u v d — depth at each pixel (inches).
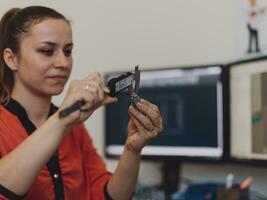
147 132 41.4
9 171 33.3
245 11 69.6
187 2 76.5
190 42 76.3
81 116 33.3
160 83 72.9
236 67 64.8
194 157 69.5
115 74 77.2
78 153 44.3
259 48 67.8
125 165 43.4
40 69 38.3
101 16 84.2
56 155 41.3
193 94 69.8
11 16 41.3
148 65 80.4
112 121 76.8
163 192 75.2
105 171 47.3
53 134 33.3
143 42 81.0
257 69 61.3
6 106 40.9
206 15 74.6
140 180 77.5
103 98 34.4
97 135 83.4
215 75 67.4
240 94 64.2
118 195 43.9
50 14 39.3
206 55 74.6
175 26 77.8
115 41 83.4
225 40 72.4
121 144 76.0
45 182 39.6
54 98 50.5
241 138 64.0
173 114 71.7
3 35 41.1
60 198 40.6
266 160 59.9
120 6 83.0
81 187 43.4
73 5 84.6
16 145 38.5
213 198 65.2
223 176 72.1
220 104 67.0
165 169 75.2
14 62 40.4
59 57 38.5
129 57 82.2
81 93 32.9
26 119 40.4
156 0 79.6
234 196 61.3
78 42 84.7
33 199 38.9
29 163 33.1
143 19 81.0
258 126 61.2
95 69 84.4
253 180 68.5
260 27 67.6
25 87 40.4
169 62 78.3
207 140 68.4
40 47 38.2
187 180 75.3
